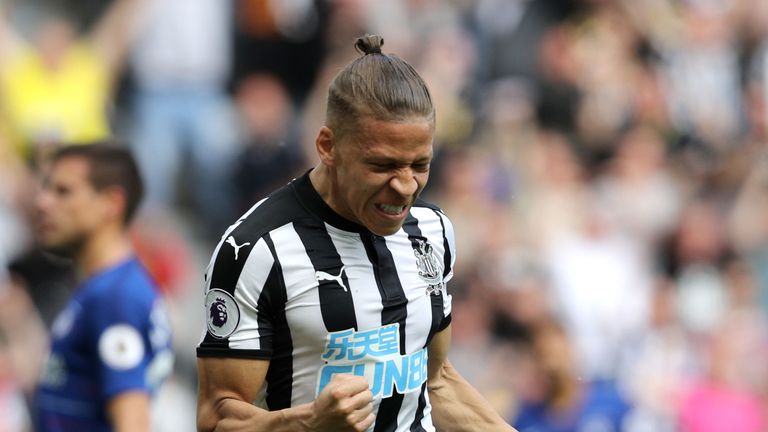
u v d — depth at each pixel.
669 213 33.78
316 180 10.52
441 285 11.05
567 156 33.69
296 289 10.27
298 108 34.47
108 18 33.19
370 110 9.68
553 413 23.62
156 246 29.36
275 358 10.41
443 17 35.31
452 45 34.50
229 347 10.27
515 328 26.47
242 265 10.23
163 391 27.62
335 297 10.33
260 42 34.41
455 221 30.58
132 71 33.44
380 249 10.61
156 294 15.54
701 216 32.31
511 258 28.64
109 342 15.04
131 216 16.02
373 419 9.95
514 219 31.47
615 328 30.28
